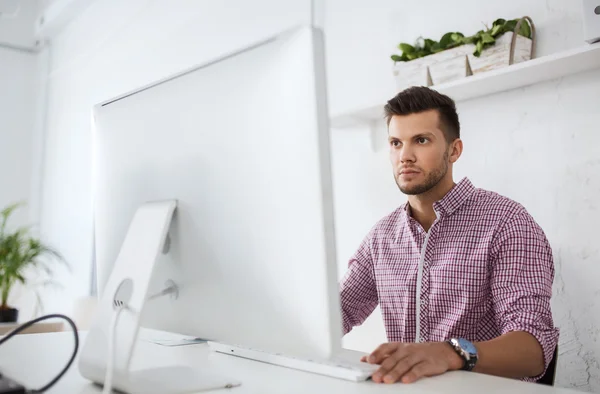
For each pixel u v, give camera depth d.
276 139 0.71
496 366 1.05
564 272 1.75
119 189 0.97
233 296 0.78
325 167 0.68
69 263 4.46
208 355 1.10
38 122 5.00
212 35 3.25
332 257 0.69
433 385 0.84
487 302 1.42
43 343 1.27
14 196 4.87
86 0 4.34
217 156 0.78
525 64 1.68
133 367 0.96
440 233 1.50
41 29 4.86
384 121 2.27
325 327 0.68
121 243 0.96
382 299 1.62
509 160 1.89
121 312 0.80
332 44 2.55
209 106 0.80
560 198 1.77
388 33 2.31
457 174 2.03
